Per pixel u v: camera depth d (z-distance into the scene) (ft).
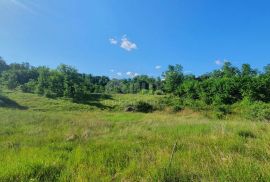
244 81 193.06
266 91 180.86
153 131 36.52
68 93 187.73
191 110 145.79
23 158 19.44
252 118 106.22
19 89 218.38
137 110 152.25
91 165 17.85
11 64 382.22
